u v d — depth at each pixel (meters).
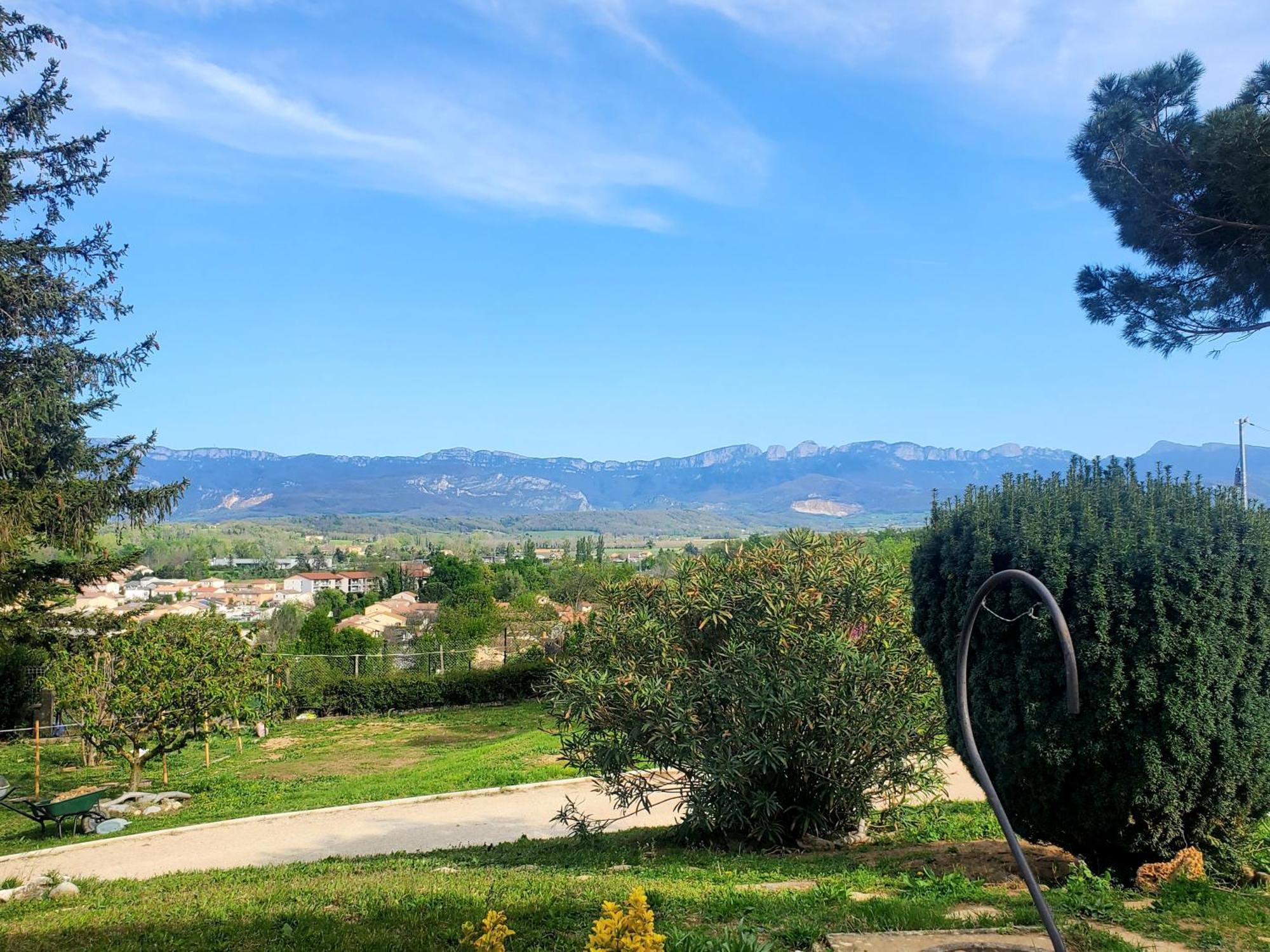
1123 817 7.38
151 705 19.62
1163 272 12.38
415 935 6.49
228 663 21.00
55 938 6.96
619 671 10.74
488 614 58.16
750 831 10.78
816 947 5.62
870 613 10.95
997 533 8.00
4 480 20.91
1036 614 7.44
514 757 21.38
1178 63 11.51
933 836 10.70
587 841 11.91
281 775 23.20
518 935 6.34
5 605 23.05
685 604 11.20
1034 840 8.12
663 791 11.34
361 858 11.55
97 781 22.83
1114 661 7.14
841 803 10.84
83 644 22.97
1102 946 5.47
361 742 29.42
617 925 4.06
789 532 11.97
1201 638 7.07
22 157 22.78
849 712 10.17
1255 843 8.06
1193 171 11.27
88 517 22.50
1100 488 8.09
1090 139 11.96
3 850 15.04
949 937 5.65
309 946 6.38
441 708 37.66
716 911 6.56
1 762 25.91
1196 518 7.48
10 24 22.11
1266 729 7.24
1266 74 10.61
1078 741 7.35
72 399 23.77
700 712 10.70
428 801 17.48
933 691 10.87
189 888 9.60
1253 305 11.69
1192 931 5.90
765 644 10.65
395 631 63.03
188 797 19.59
